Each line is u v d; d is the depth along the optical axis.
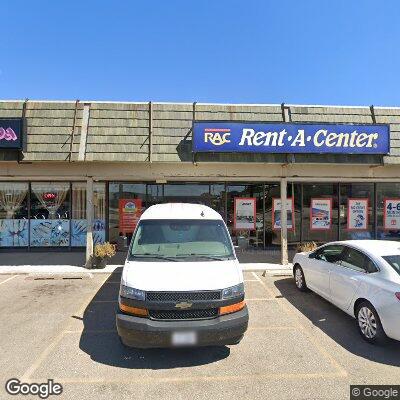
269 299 8.17
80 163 11.16
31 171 11.10
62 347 5.56
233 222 14.30
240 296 5.21
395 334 5.29
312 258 8.20
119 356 5.27
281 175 11.59
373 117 11.80
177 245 6.30
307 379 4.68
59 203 14.34
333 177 11.75
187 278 5.25
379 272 5.93
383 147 10.77
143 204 14.23
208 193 14.25
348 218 14.46
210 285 5.12
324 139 10.64
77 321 6.70
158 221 6.74
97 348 5.54
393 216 14.49
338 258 7.17
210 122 10.45
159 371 4.85
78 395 4.29
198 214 7.05
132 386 4.49
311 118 11.62
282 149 10.60
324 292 7.43
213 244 6.36
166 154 10.70
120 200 14.18
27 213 14.26
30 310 7.33
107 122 11.05
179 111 11.39
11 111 11.07
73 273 10.33
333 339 5.94
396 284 5.48
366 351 5.49
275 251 14.06
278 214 14.44
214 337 4.91
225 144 10.48
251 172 11.56
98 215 14.20
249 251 14.08
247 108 11.70
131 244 6.35
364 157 11.05
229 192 14.30
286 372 4.86
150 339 4.85
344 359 5.23
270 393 4.36
